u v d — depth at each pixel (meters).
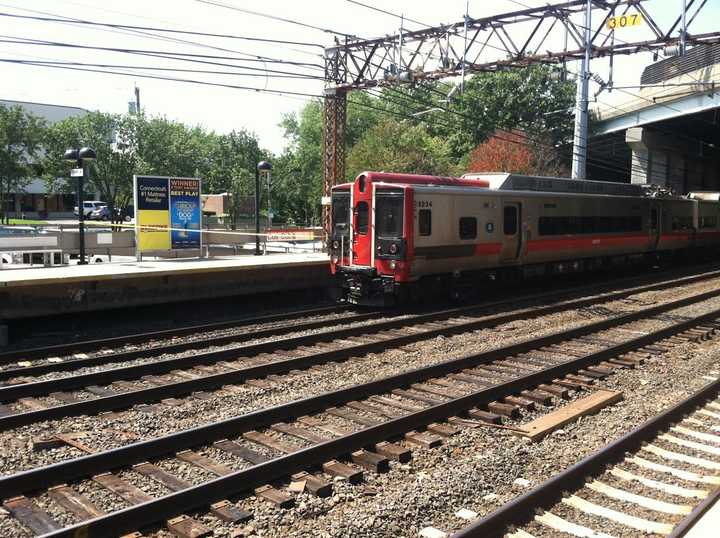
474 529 4.68
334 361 10.47
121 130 48.78
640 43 19.36
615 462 6.30
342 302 17.67
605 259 23.23
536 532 4.94
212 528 4.94
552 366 9.98
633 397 8.72
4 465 6.14
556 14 20.27
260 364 10.10
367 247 15.60
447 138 55.66
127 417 7.57
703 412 7.95
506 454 6.50
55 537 4.44
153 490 5.60
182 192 21.66
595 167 62.00
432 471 6.17
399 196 14.92
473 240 16.66
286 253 24.00
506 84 50.00
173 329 12.96
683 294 19.80
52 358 10.70
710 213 30.89
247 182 54.03
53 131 47.44
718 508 5.03
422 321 14.28
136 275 14.21
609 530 5.00
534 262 19.31
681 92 35.03
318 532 4.95
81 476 5.76
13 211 60.72
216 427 6.72
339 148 24.22
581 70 22.48
